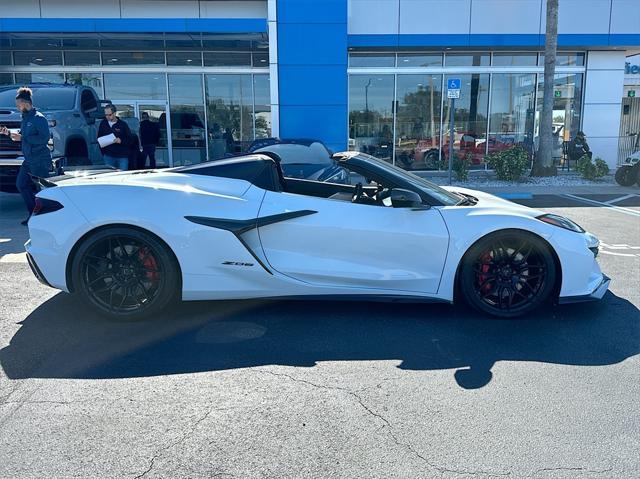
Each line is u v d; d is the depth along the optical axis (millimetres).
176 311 4371
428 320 4207
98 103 11664
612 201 11125
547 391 3082
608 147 16844
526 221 4090
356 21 15031
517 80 16344
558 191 12664
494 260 4188
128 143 10055
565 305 4562
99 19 13164
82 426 2705
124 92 15719
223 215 4023
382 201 4465
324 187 4984
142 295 4078
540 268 4168
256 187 4230
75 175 4574
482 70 16156
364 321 4180
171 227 3939
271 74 13945
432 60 16125
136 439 2596
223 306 4488
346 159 4551
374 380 3219
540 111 16594
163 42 14727
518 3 15148
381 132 16453
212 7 14727
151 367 3377
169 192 4027
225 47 15461
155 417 2793
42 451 2496
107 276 4031
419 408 2893
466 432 2668
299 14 13695
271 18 13656
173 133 15969
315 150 7992
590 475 2346
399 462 2432
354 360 3498
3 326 4020
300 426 2715
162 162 16031
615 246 6895
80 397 2996
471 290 4180
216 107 15914
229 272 4039
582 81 16500
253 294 4125
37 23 13109
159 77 15672
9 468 2371
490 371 3340
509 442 2584
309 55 13898
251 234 4074
